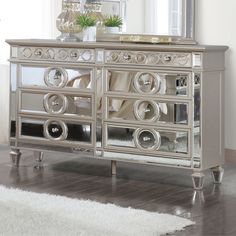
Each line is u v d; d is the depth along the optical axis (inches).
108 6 219.6
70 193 176.2
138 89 188.7
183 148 183.8
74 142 200.8
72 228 140.9
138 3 219.6
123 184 188.1
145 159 189.9
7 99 248.7
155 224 145.3
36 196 169.0
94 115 196.5
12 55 209.3
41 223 144.3
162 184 188.9
